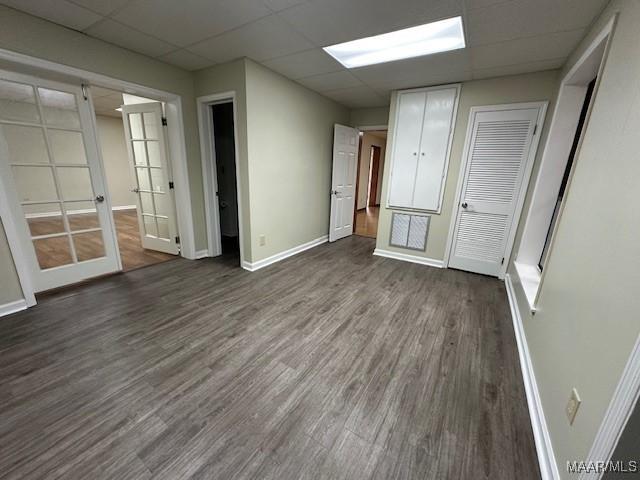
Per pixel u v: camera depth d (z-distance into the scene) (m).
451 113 3.33
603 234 1.12
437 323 2.36
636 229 0.88
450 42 2.35
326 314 2.46
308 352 1.95
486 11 1.85
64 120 2.55
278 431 1.36
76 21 2.15
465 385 1.69
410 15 1.95
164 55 2.77
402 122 3.65
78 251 2.84
